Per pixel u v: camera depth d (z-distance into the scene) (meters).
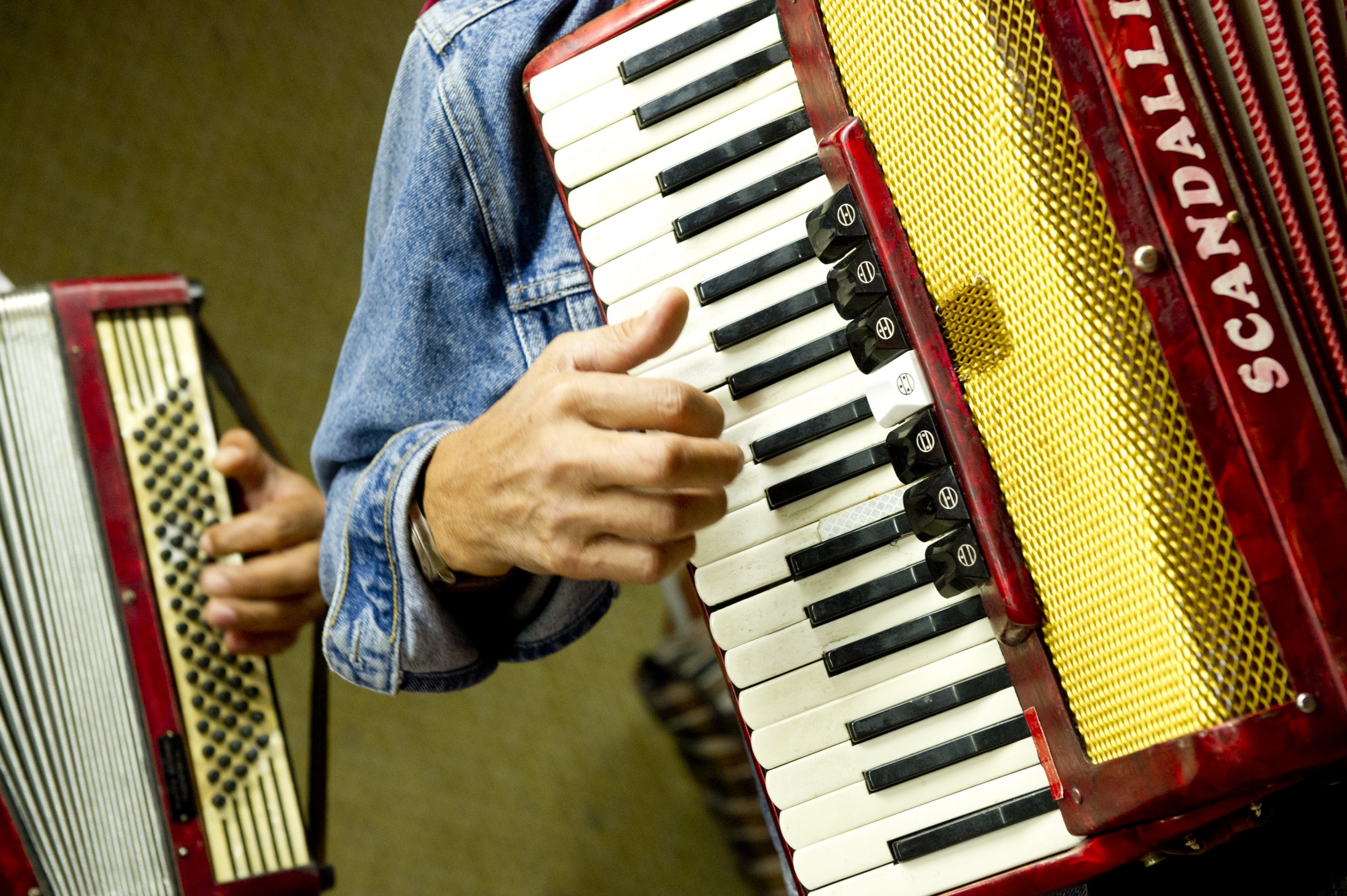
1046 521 0.82
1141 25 0.73
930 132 0.83
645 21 0.98
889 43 0.85
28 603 1.64
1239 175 0.74
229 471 1.72
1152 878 0.96
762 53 0.96
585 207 0.98
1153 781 0.79
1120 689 0.81
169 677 1.68
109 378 1.71
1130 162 0.73
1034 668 0.86
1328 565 0.73
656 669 2.52
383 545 1.14
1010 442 0.83
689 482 0.86
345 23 3.11
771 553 0.94
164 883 1.65
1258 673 0.74
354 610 1.18
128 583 1.67
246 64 3.05
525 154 1.20
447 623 1.17
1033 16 0.76
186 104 3.01
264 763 1.71
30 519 1.65
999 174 0.80
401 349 1.21
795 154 0.95
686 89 0.96
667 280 0.97
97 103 2.96
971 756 0.89
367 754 2.93
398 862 2.89
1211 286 0.73
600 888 2.96
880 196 0.87
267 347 3.01
